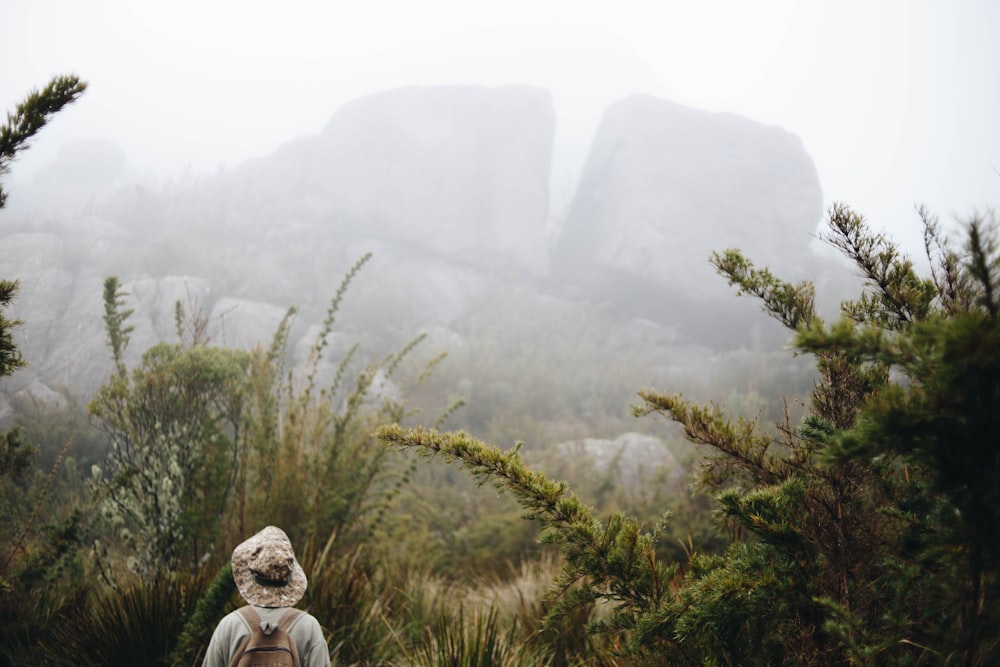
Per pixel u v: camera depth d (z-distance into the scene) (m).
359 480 4.55
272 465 4.47
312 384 4.90
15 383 10.57
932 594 1.27
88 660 2.78
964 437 1.06
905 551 1.48
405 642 3.54
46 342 12.94
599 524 1.81
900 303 1.63
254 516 4.30
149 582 3.39
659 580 1.75
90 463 7.43
